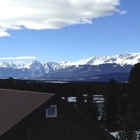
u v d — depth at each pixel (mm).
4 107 19109
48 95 18797
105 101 56625
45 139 18281
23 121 16859
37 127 17922
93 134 20875
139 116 48500
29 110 17562
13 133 16438
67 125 19531
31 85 77750
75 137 19891
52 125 18703
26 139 17281
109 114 55469
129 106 50500
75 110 19766
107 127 55250
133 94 51531
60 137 19109
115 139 21484
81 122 20281
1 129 16469
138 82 50656
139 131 36469
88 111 59062
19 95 20656
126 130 29484
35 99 18938
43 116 18234
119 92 56469
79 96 61719
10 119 17250
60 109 19156
